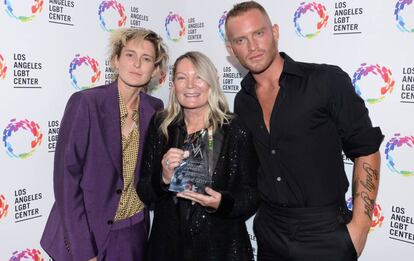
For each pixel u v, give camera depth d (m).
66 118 1.62
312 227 1.60
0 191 1.72
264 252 1.80
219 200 1.52
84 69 2.05
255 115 1.69
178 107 1.70
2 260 1.75
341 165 1.68
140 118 1.79
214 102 1.64
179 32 2.64
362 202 1.56
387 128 1.85
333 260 1.58
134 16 2.34
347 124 1.55
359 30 1.90
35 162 1.85
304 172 1.61
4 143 1.72
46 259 1.93
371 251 1.93
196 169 1.56
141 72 1.69
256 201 1.63
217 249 1.59
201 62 1.61
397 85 1.80
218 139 1.62
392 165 1.84
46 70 1.87
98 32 2.12
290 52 2.15
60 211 1.61
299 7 2.09
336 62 1.99
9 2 1.70
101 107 1.65
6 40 1.71
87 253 1.62
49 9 1.86
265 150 1.67
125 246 1.77
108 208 1.68
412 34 1.74
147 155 1.73
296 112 1.58
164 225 1.65
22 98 1.78
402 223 1.83
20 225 1.81
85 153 1.61
